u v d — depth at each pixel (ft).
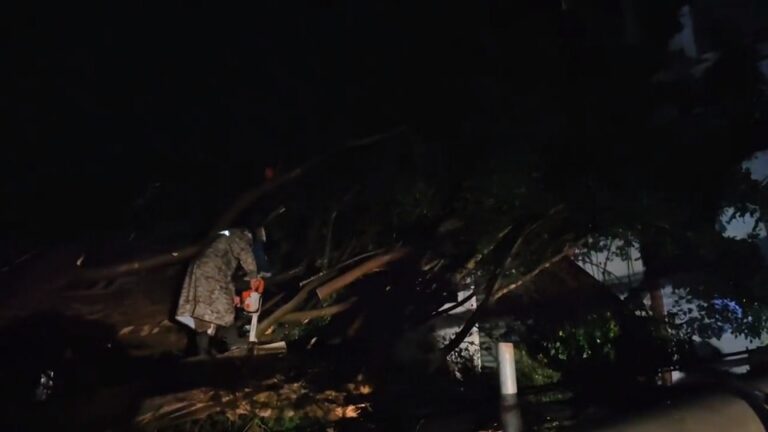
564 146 27.40
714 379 20.84
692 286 33.40
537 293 33.73
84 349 21.58
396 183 26.11
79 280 21.39
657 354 31.68
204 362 21.29
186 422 18.94
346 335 27.71
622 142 28.17
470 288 30.25
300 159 26.20
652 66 31.14
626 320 32.55
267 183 23.13
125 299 22.44
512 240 29.53
